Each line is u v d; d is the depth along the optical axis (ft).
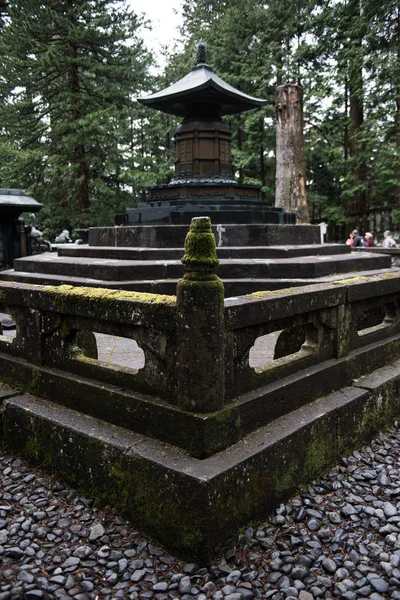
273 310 9.20
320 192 81.51
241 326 8.52
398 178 57.93
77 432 9.19
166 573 7.34
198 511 7.22
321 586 7.20
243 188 28.04
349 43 54.60
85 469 9.14
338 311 11.69
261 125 69.97
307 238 25.64
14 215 38.42
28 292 11.00
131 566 7.45
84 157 62.54
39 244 48.98
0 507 9.02
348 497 9.52
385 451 11.64
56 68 58.08
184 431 8.04
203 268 7.80
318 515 8.80
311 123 71.46
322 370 11.03
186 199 25.99
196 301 7.75
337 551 7.99
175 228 22.93
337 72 60.18
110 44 59.26
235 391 8.76
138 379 9.03
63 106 59.00
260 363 14.48
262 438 8.75
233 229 23.21
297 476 9.41
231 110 30.50
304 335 12.31
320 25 59.77
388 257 24.50
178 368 8.13
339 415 10.68
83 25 58.13
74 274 21.02
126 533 8.18
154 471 7.81
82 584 7.11
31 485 9.77
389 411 12.95
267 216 26.05
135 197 72.23
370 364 13.19
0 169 62.08
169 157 82.64
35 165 62.08
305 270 19.65
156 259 21.36
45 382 10.84
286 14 67.21
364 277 13.20
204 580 7.11
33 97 61.67
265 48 67.92
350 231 71.26
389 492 9.79
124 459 8.33
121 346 17.06
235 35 70.90
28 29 54.49
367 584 7.25
